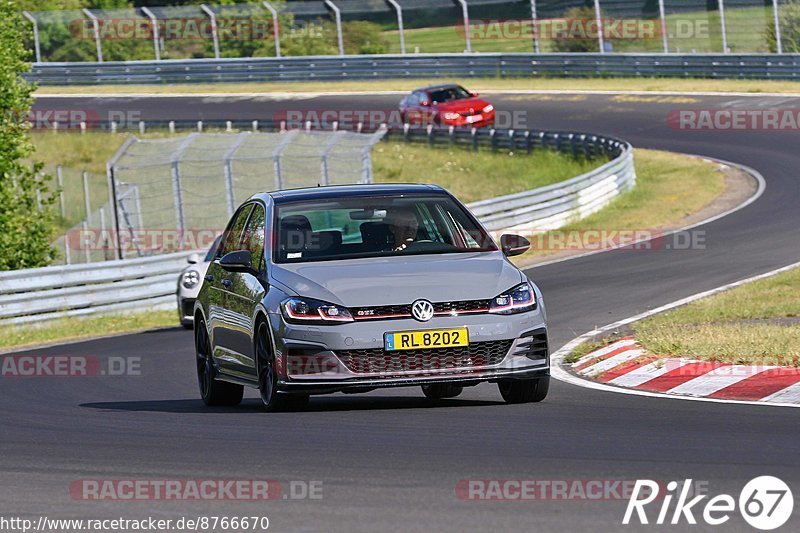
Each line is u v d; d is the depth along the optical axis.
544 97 168.88
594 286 64.50
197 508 21.17
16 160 96.38
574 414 29.67
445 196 34.22
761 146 122.50
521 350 30.09
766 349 37.41
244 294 32.59
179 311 62.12
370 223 32.94
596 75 176.75
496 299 30.11
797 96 146.75
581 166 129.62
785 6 166.50
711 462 23.12
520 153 140.88
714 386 33.91
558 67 180.88
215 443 27.48
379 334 29.38
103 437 29.80
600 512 19.69
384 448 25.61
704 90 158.00
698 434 26.23
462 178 136.50
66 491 23.16
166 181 124.88
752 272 64.69
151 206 121.31
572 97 166.12
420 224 33.00
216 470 24.30
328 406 33.53
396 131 157.00
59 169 124.94
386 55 193.62
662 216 94.88
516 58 184.50
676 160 121.44
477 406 31.61
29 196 95.50
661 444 25.12
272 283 31.11
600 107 157.00
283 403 31.05
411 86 187.62
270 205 33.84
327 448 25.95
